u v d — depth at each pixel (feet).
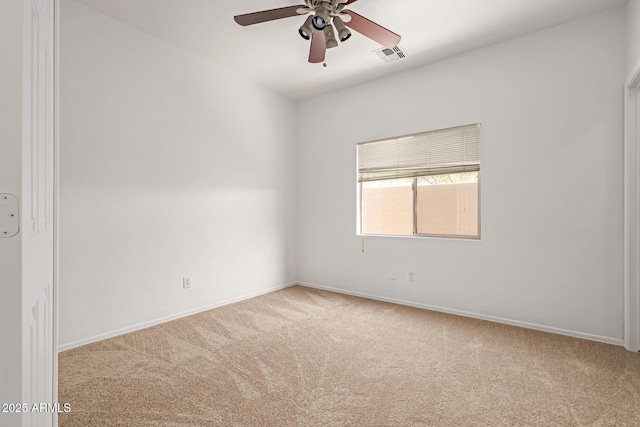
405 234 12.40
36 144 2.77
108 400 5.99
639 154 8.05
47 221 3.39
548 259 9.46
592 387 6.48
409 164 12.25
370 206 13.37
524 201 9.82
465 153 10.97
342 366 7.36
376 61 11.51
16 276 2.15
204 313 11.14
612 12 8.55
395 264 12.50
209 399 6.04
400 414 5.62
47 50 3.35
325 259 14.55
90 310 8.64
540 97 9.56
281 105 14.67
